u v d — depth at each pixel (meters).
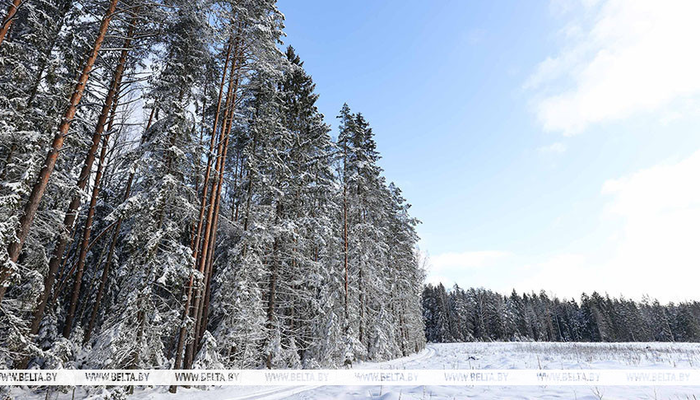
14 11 9.27
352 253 21.83
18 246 7.86
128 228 12.21
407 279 33.47
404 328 30.80
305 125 20.95
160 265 10.09
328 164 21.41
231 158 17.86
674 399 6.12
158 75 12.89
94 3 11.55
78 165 12.85
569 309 91.75
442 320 69.25
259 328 13.62
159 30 13.59
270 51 14.11
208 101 15.22
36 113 10.32
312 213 19.11
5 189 8.15
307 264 18.08
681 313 77.38
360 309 22.14
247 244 14.01
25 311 8.99
